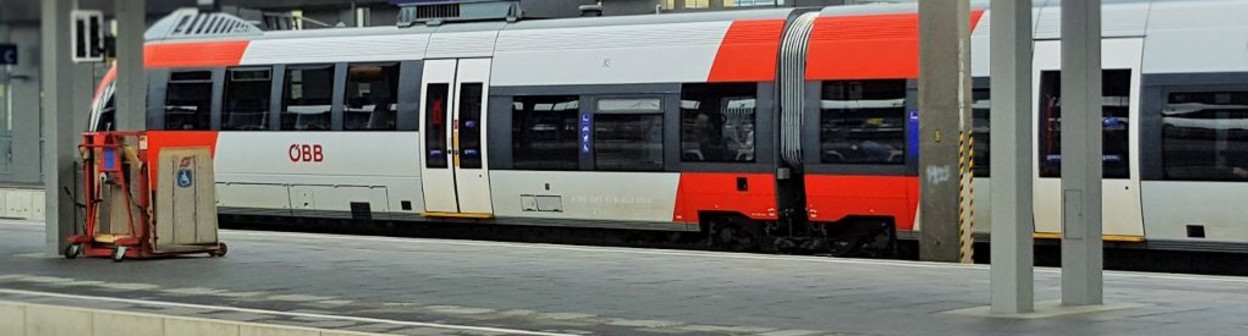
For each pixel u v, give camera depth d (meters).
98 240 19.62
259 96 27.39
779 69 22.58
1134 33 20.27
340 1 32.53
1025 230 13.64
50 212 19.81
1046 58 20.66
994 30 13.42
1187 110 19.84
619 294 15.56
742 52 22.83
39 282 16.97
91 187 19.67
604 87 23.95
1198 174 19.81
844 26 22.22
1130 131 20.22
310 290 16.08
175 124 28.33
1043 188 20.70
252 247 21.38
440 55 25.52
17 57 30.05
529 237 26.86
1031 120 13.57
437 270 18.11
